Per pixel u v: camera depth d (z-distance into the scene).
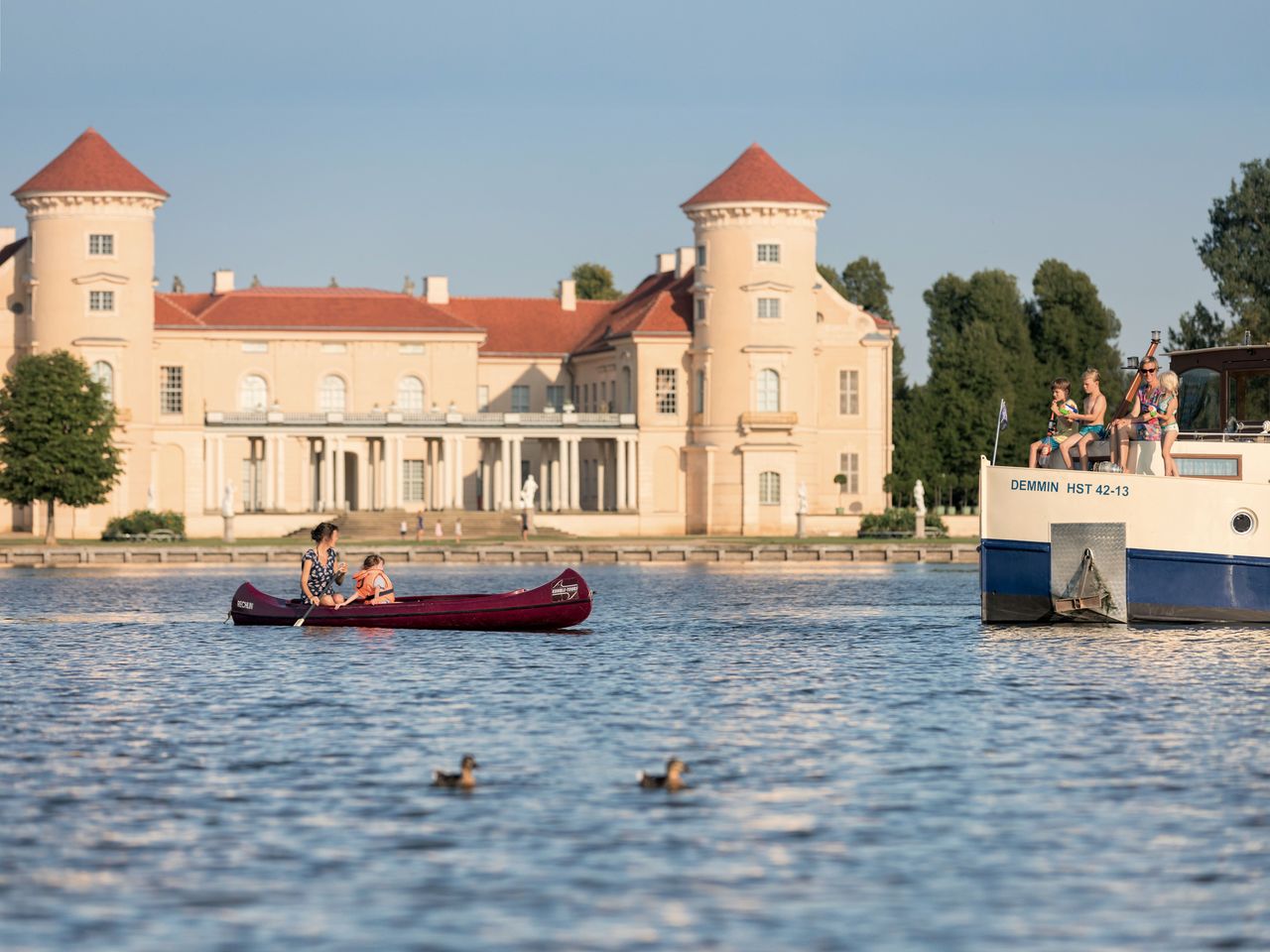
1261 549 57.72
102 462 135.50
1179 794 33.19
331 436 159.88
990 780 34.44
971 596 86.81
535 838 29.84
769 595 87.81
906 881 27.42
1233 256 155.50
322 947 24.39
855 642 61.25
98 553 121.50
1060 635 59.09
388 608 64.50
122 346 153.62
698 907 26.08
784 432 159.88
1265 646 55.12
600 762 36.50
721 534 160.38
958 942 24.62
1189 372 64.25
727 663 54.34
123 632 65.94
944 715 42.66
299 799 32.81
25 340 157.12
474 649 58.69
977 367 170.12
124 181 153.38
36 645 61.06
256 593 67.19
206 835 30.11
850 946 24.45
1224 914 25.84
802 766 36.03
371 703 45.12
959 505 176.75
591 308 184.00
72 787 34.00
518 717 42.69
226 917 25.66
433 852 29.00
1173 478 57.31
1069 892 26.84
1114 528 57.50
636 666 53.56
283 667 53.12
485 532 153.25
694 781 34.38
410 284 192.50
